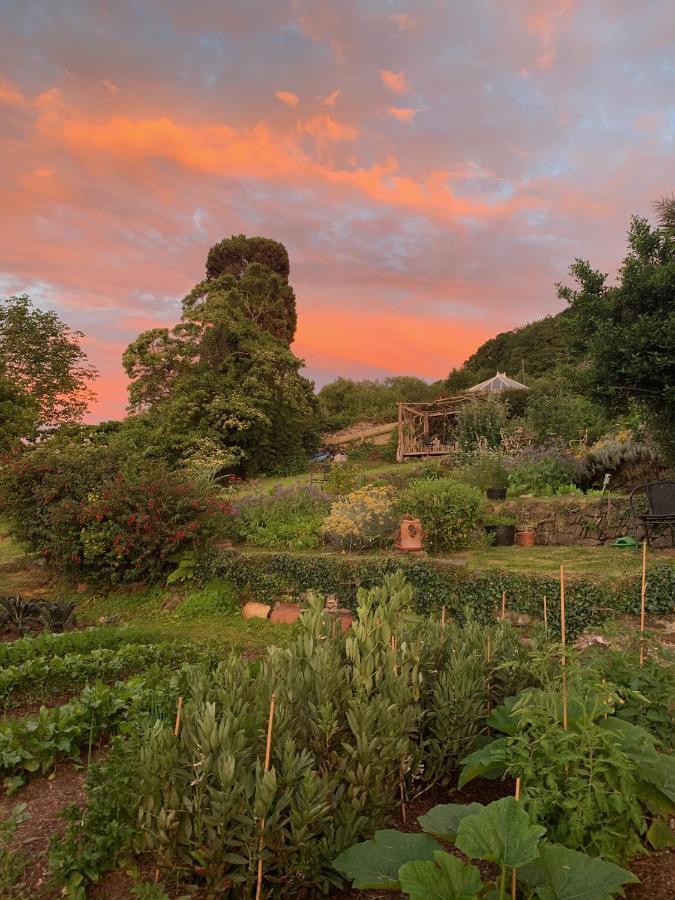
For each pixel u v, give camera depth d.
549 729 2.07
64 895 2.05
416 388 39.53
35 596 8.45
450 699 2.61
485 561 7.01
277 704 2.26
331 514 8.35
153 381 20.61
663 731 2.47
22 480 9.13
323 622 3.02
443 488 7.95
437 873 1.63
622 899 1.89
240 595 7.49
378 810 2.16
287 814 2.02
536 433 14.24
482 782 2.70
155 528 7.90
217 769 1.89
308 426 24.78
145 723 2.72
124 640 5.17
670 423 7.47
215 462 15.56
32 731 3.12
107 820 2.19
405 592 2.98
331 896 2.00
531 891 1.73
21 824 2.54
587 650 3.10
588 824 1.93
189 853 1.89
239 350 21.73
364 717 2.16
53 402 24.45
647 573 5.57
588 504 8.41
